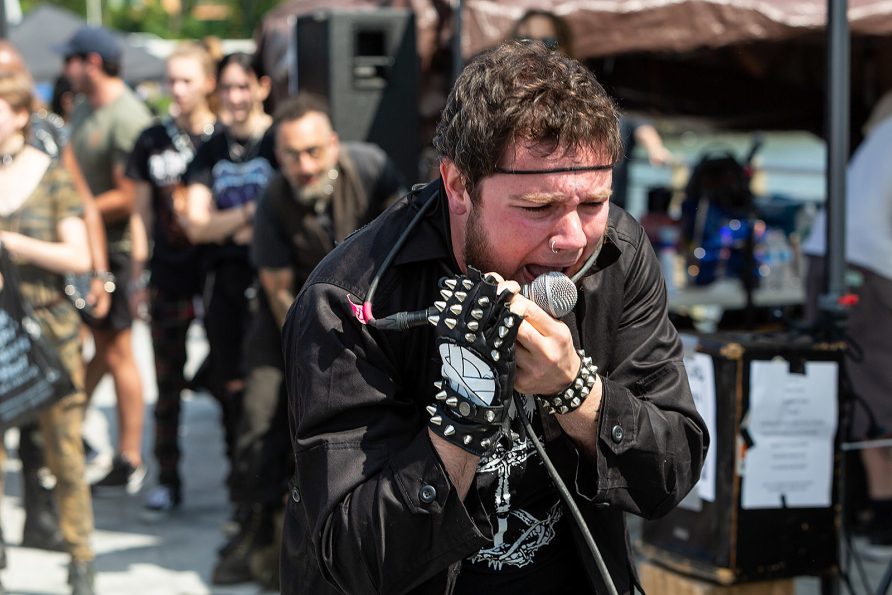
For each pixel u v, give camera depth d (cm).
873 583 429
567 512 177
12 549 495
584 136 150
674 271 587
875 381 444
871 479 450
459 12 459
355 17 461
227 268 497
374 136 469
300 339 169
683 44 505
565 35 442
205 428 725
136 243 561
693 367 327
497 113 150
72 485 417
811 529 326
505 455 175
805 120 684
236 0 2884
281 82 578
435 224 171
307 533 177
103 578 459
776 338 324
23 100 407
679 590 335
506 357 154
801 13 499
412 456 158
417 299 170
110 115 581
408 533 156
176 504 551
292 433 178
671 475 174
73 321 418
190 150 537
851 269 461
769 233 595
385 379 167
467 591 183
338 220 389
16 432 695
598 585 176
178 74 532
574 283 162
